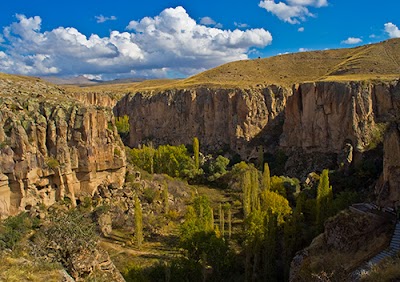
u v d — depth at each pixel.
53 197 63.56
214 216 78.38
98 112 70.06
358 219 38.09
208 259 51.00
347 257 35.09
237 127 132.75
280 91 136.25
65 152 64.81
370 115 100.69
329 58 185.12
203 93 145.25
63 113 66.75
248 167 107.56
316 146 109.19
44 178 62.41
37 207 59.78
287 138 118.38
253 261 51.94
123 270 48.62
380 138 97.00
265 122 133.25
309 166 106.31
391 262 29.14
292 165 111.00
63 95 78.25
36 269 24.59
